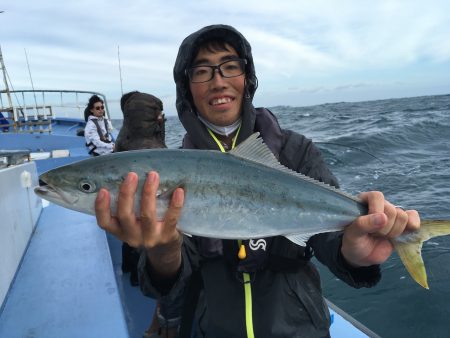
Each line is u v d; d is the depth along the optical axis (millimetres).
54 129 4402
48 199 676
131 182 575
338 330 997
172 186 650
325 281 1621
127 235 604
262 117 846
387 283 1541
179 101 909
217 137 864
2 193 894
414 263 667
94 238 1236
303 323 680
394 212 647
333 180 809
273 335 651
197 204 661
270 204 693
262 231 688
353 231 644
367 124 7195
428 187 2779
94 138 2678
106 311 835
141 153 667
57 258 1091
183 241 727
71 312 833
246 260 692
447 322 1273
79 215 1469
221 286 701
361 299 1461
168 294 687
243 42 823
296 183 711
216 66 810
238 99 839
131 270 1249
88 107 2801
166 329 879
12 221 988
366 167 3480
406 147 4527
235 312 674
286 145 812
